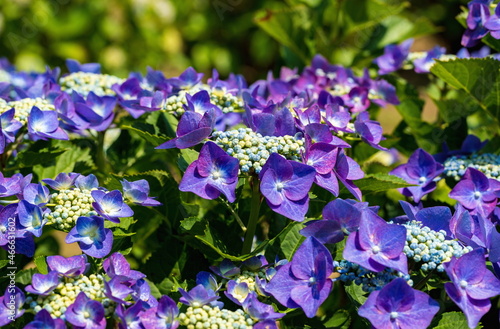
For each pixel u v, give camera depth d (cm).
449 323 115
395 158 151
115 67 296
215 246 117
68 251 181
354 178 117
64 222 115
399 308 109
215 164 113
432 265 112
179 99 122
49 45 288
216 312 111
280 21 150
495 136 135
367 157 136
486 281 110
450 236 115
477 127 145
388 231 111
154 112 130
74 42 291
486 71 128
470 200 121
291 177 113
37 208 114
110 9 297
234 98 126
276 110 121
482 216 116
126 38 303
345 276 113
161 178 124
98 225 114
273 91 134
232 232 124
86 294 111
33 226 114
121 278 112
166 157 137
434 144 137
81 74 136
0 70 147
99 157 134
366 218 111
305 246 112
